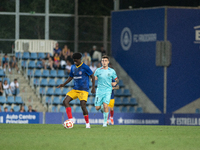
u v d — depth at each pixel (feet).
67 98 119.14
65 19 304.09
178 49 257.96
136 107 272.72
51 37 302.04
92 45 308.81
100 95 131.44
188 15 258.57
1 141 84.79
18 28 296.71
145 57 269.85
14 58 272.51
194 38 259.80
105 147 76.84
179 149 76.07
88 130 112.37
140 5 304.91
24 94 259.19
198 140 91.45
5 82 250.37
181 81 259.39
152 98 265.34
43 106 257.96
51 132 104.83
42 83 267.80
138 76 276.00
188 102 260.62
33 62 279.28
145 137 95.71
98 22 309.22
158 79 260.83
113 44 297.33
